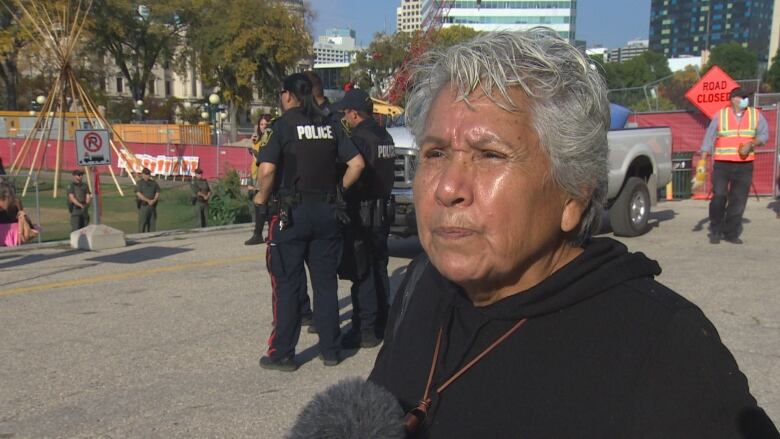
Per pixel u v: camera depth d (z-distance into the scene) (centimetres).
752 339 487
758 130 854
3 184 979
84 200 1372
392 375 130
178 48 6006
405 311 138
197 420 369
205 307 598
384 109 861
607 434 100
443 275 119
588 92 115
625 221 943
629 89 1897
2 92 5712
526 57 114
